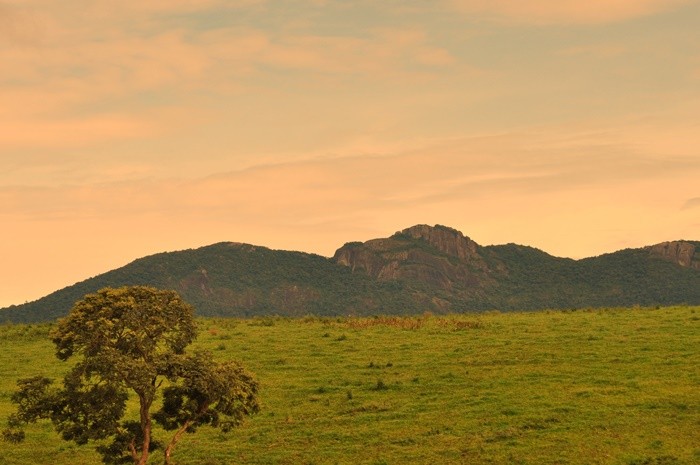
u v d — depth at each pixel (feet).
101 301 125.49
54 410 124.88
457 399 168.55
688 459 125.59
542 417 150.82
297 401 176.96
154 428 164.86
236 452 146.30
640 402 156.15
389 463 134.00
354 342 241.55
